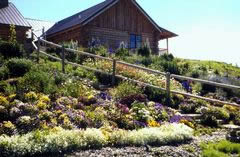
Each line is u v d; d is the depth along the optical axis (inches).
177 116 466.6
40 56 759.7
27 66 554.9
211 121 482.0
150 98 545.6
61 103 426.3
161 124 434.3
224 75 952.9
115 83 601.9
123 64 614.5
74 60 756.0
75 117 383.9
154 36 1246.9
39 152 294.4
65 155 296.4
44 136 309.1
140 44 1202.6
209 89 738.2
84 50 836.6
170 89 579.8
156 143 359.9
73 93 483.8
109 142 340.2
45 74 498.9
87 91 509.0
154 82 619.5
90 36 1077.8
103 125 385.1
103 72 612.7
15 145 289.4
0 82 456.1
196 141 379.9
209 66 1053.2
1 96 397.4
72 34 1117.1
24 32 948.6
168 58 986.1
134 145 346.0
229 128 468.4
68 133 327.0
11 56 704.4
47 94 449.1
